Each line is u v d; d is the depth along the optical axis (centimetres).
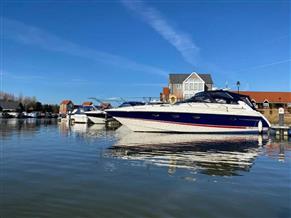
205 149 1504
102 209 588
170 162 1113
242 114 2545
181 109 2488
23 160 1152
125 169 976
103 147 1573
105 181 810
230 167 1026
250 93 6450
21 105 11256
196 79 6097
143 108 2514
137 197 668
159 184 782
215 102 2530
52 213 564
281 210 597
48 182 797
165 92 6450
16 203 619
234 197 676
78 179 832
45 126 3972
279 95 6438
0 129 3178
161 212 575
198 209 595
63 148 1527
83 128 3541
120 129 3331
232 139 2081
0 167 1005
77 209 586
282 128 2366
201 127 2519
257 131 2569
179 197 671
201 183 798
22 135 2377
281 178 863
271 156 1287
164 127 2528
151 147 1575
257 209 601
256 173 930
